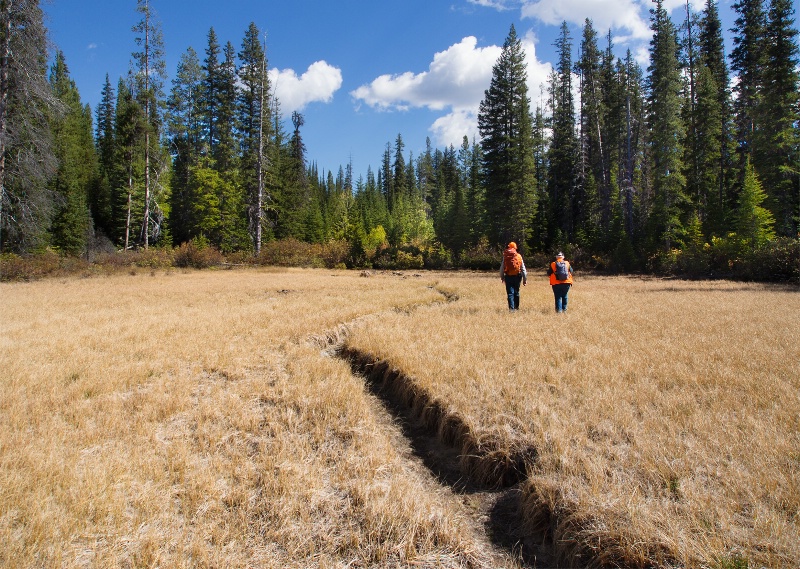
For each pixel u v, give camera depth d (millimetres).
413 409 5773
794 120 27516
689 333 8094
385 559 2955
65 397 5340
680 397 4773
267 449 4285
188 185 43156
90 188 45906
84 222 38969
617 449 3797
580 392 5230
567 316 10281
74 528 2965
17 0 18672
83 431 4398
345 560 2922
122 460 3867
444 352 7156
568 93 44625
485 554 3180
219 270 31109
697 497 3010
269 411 5227
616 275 29766
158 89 31000
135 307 12656
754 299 13547
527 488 3609
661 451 3652
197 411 5172
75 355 7180
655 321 9430
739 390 5000
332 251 42031
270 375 6660
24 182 21594
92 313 11398
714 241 27125
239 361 7211
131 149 32094
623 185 37062
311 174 85875
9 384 5652
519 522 3578
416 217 66062
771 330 8227
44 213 24250
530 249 39719
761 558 2467
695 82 36781
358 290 18203
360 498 3492
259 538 3049
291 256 37656
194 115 43719
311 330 9688
